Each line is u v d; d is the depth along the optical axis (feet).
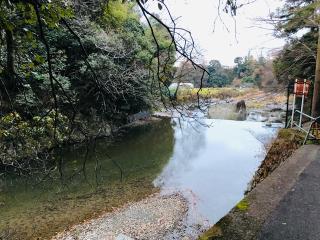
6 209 26.91
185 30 6.79
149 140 57.31
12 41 7.89
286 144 23.35
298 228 9.28
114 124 57.31
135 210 28.19
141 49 38.81
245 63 145.38
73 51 30.58
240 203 10.91
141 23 49.80
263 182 13.16
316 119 21.33
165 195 32.07
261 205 10.73
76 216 26.45
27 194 29.45
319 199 11.39
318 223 9.62
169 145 54.44
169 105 9.70
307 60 48.78
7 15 7.09
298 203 11.03
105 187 32.83
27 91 19.51
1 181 29.07
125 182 34.91
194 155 48.62
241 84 139.85
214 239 8.45
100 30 30.45
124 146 51.01
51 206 27.96
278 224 9.45
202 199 31.42
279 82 59.36
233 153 50.11
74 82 29.04
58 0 7.72
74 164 36.45
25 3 6.72
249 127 73.41
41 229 24.07
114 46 27.14
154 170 40.24
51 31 30.58
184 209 28.86
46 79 21.45
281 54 52.70
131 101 50.42
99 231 24.27
